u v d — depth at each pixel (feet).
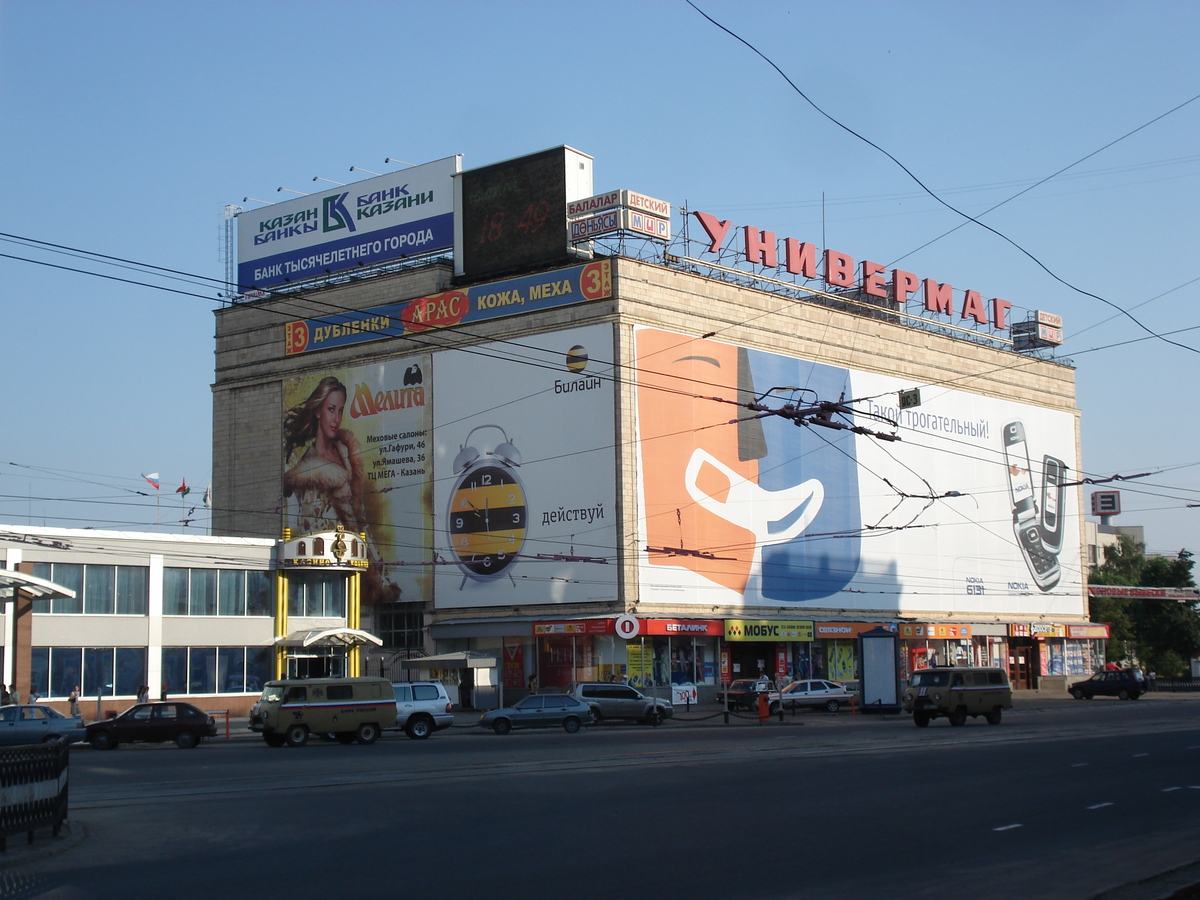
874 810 58.39
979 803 60.80
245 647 175.42
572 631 192.34
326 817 58.44
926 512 248.93
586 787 69.67
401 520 217.36
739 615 207.51
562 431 200.44
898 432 244.63
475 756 95.45
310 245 235.40
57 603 154.92
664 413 200.75
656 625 190.70
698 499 203.92
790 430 221.05
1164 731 118.01
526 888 40.19
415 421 217.77
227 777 80.12
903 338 249.55
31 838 50.34
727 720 154.71
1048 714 165.99
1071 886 40.22
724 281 213.87
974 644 259.60
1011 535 270.67
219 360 245.45
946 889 39.73
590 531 195.62
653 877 41.93
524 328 206.28
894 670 172.24
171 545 167.84
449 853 47.26
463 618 208.03
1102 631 288.71
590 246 209.15
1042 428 284.61
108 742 119.75
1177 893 38.75
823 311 232.12
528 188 210.18
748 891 39.42
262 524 234.17
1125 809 58.65
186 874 43.78
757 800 62.44
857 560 231.50
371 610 219.00
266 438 236.22
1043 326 290.76
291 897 39.24
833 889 39.70
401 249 223.71
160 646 165.07
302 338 233.96
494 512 206.59
